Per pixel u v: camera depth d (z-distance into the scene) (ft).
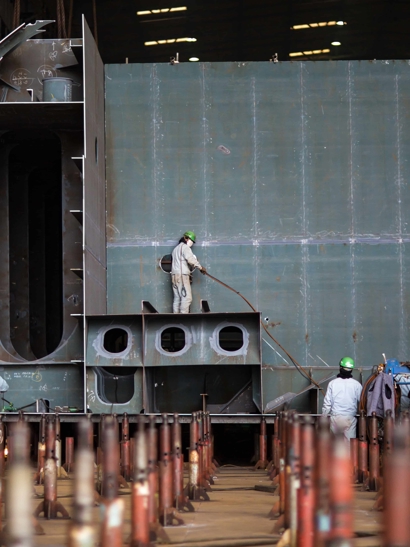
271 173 84.64
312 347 82.64
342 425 67.67
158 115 85.51
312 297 83.25
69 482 60.18
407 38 178.19
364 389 69.72
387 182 84.28
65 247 83.41
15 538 22.41
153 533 34.76
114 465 27.12
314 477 27.58
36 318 106.22
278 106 85.15
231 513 44.50
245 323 75.56
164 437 40.42
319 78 85.30
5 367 78.23
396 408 69.82
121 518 26.45
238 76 85.51
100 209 82.43
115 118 85.66
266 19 167.94
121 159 85.40
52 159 94.84
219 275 83.97
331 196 84.33
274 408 76.79
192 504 48.42
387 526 21.62
